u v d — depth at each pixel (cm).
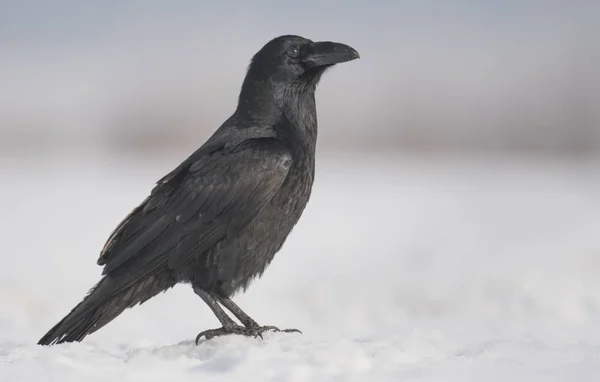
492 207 2341
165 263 867
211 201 872
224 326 868
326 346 768
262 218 882
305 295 1312
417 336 861
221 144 904
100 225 2016
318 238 1866
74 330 839
